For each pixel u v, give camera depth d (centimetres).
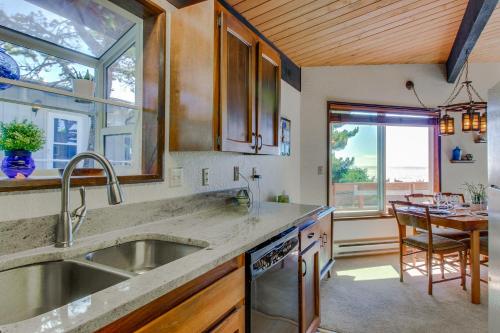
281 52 321
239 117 176
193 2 161
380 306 248
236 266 117
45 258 105
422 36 333
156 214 160
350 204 403
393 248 395
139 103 167
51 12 158
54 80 164
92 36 175
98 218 132
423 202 394
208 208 201
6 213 103
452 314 236
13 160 111
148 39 165
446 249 276
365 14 271
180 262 96
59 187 118
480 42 365
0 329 57
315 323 206
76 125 175
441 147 421
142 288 76
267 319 138
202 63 158
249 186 260
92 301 69
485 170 428
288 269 162
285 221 164
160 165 164
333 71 388
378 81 404
